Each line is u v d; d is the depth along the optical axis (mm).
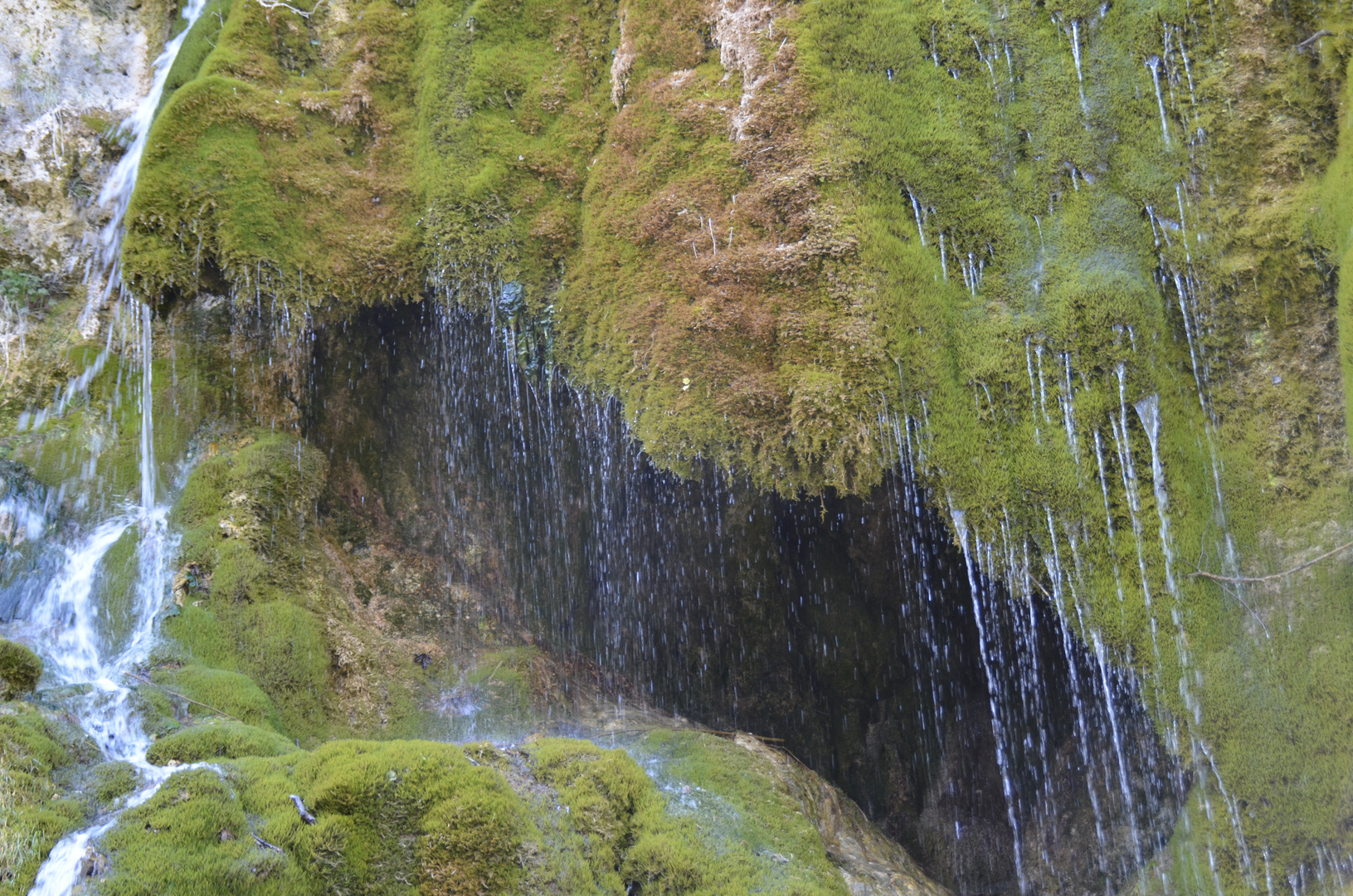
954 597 6344
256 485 5500
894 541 6477
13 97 5812
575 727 5781
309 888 3203
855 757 7332
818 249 4891
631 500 7043
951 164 5066
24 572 5176
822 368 4836
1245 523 4895
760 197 5074
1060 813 5996
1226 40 4914
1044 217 5070
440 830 3391
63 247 5824
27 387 5586
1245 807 4781
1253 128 4879
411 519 6551
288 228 5543
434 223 5652
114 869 2943
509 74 5703
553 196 5648
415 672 5770
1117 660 4934
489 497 6816
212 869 3051
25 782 3184
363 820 3371
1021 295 4996
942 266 5051
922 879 5289
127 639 4891
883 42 5152
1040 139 5098
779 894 3865
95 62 6031
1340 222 4652
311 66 5840
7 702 3674
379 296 5695
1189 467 4934
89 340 5730
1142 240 4980
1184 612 4875
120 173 5934
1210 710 4836
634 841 3939
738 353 5039
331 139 5723
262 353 5797
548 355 5652
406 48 5902
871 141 5004
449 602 6383
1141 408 4891
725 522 7266
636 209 5387
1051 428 4898
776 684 7535
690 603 7543
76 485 5395
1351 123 4660
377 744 3611
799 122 5062
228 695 4520
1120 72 5059
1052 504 4883
